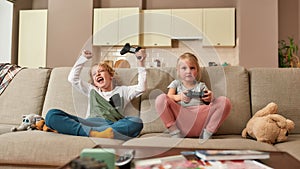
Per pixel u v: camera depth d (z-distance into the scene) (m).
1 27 5.20
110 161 0.90
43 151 1.45
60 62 5.02
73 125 1.60
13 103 2.27
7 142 1.49
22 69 2.43
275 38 4.60
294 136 1.86
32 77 2.34
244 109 2.02
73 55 5.00
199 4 5.34
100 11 5.02
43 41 5.22
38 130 1.83
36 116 1.99
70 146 1.45
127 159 1.00
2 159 1.47
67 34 5.03
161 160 1.03
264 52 4.61
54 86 2.22
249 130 1.80
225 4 5.29
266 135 1.66
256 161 1.04
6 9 5.21
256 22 4.63
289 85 2.03
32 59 5.23
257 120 1.75
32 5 5.66
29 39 5.25
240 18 4.65
